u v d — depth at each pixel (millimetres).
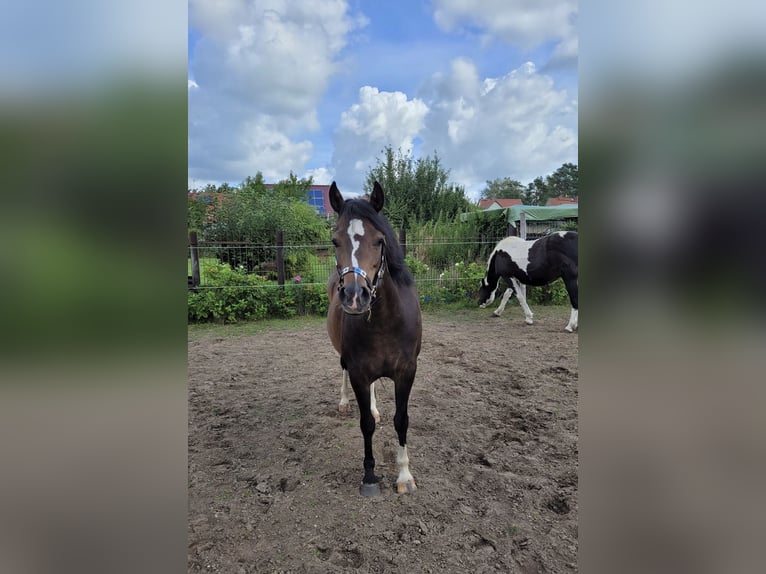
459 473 2779
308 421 3607
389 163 16641
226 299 7621
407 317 2426
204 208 10008
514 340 6285
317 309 8188
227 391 4340
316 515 2391
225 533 2248
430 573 1979
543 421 3539
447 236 10375
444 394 4160
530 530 2244
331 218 12594
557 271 6805
